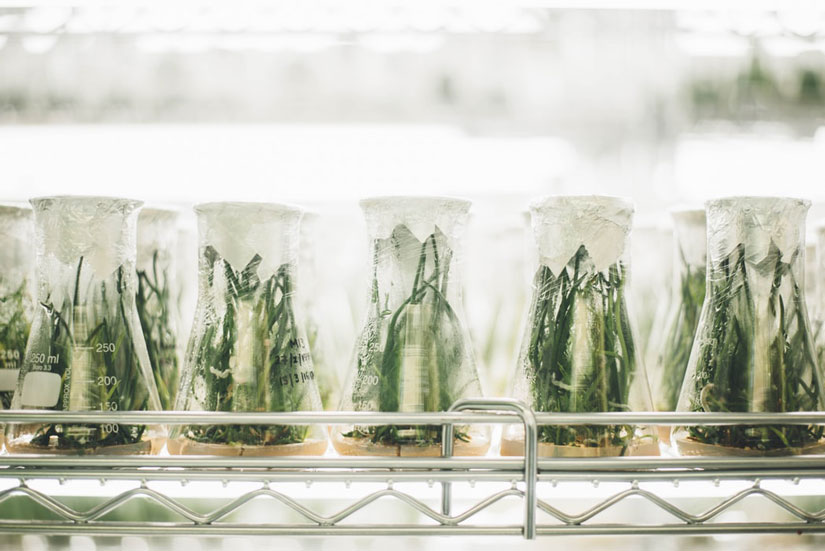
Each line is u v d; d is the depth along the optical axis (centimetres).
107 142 107
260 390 72
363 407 72
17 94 106
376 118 111
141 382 73
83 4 94
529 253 77
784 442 71
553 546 81
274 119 109
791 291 73
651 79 108
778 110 108
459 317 74
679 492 84
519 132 112
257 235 73
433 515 69
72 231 72
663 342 83
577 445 71
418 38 105
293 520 83
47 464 68
